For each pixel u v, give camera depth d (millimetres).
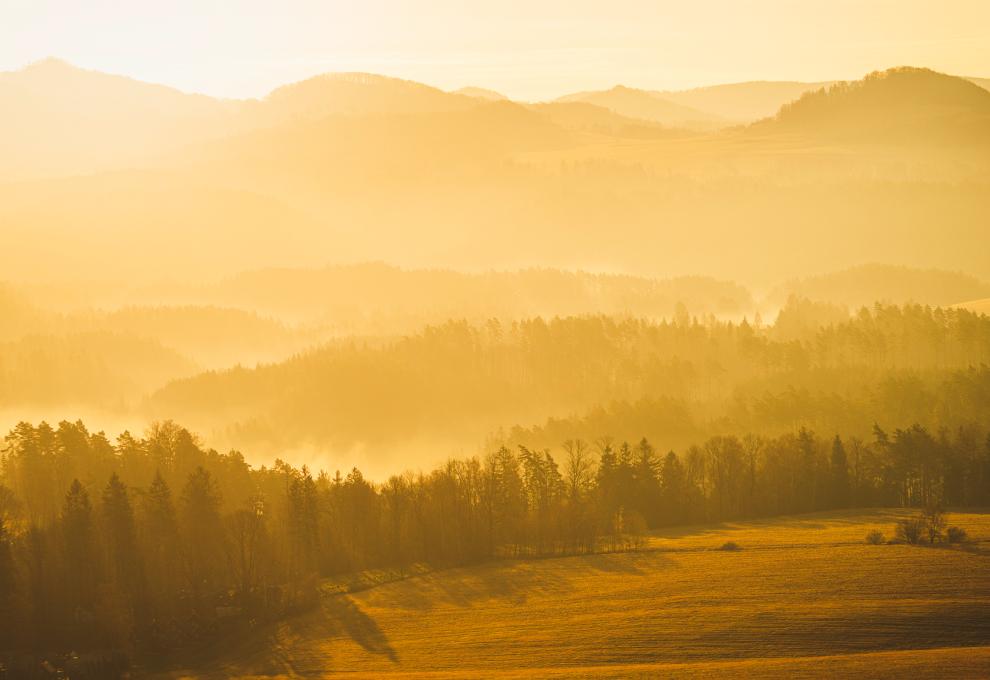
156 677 157750
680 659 144500
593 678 139125
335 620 174625
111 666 161000
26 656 164750
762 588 168875
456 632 164375
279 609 179250
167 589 186000
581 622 162625
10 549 179625
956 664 134125
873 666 135000
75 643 170125
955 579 166125
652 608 165000
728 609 160500
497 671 146250
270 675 154125
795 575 174125
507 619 168000
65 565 185000
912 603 156375
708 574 180250
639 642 151625
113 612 171250
